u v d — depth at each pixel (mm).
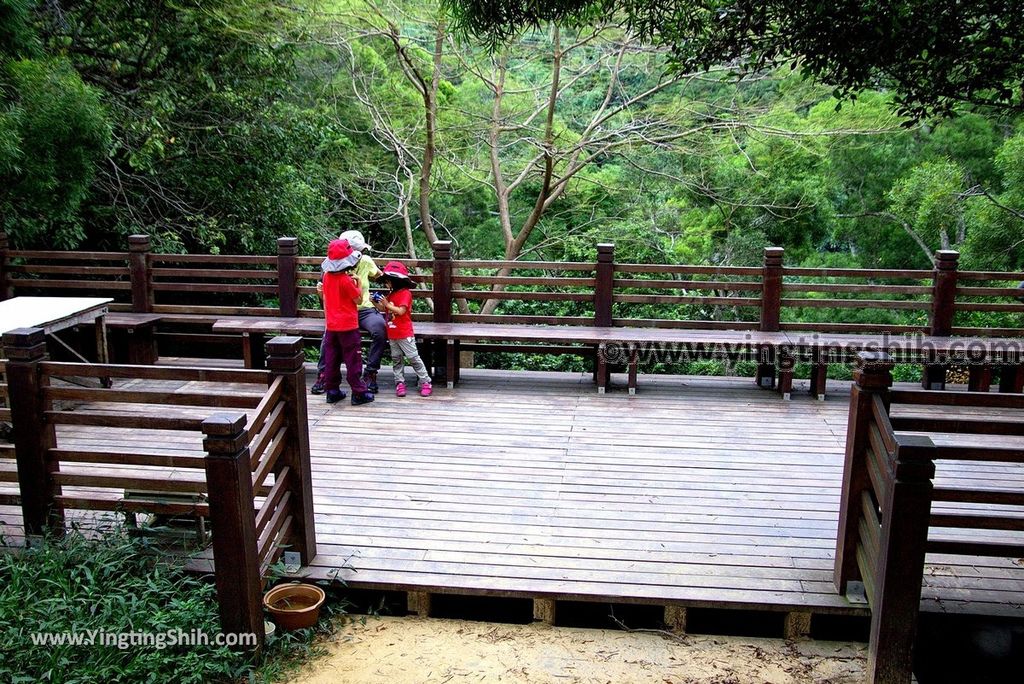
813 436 6090
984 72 4035
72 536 4023
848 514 3789
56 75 7133
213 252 10320
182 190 10680
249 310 7562
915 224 11789
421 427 6188
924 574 4066
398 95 12422
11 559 3758
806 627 3859
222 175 10547
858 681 3582
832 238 13992
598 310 7262
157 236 9891
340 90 12539
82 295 10070
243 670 3463
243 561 3451
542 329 7137
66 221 8344
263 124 10531
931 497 3293
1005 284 10625
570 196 13359
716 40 4449
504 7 4531
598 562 4152
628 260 13031
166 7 9570
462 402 6824
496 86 12062
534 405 6766
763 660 3732
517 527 4539
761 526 4582
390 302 6746
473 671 3621
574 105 13758
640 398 7012
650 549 4297
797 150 12125
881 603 3400
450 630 3965
